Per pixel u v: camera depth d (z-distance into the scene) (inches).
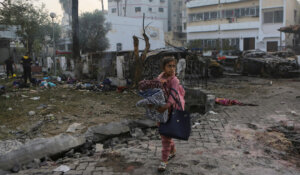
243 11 1359.5
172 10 2492.6
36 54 1119.0
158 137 186.7
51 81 537.3
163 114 118.0
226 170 128.7
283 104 290.7
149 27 1491.1
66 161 143.5
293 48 866.8
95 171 127.8
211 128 199.2
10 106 285.0
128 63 446.6
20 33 716.7
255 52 657.0
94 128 188.2
